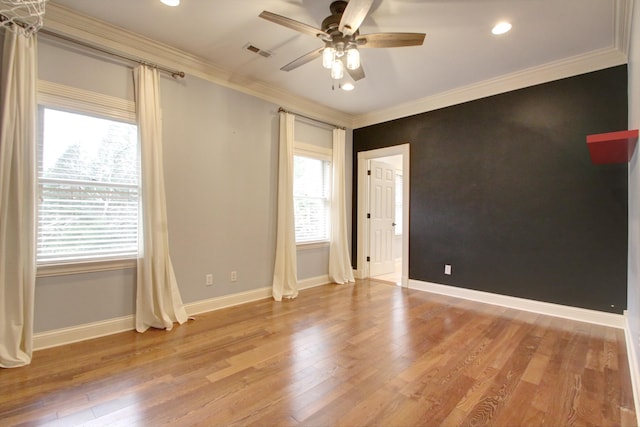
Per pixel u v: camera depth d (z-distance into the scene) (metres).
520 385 1.99
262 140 3.96
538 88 3.43
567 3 2.32
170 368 2.19
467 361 2.31
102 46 2.70
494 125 3.75
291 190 4.14
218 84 3.53
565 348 2.52
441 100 4.18
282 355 2.40
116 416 1.68
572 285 3.22
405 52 3.05
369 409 1.75
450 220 4.12
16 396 1.85
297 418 1.68
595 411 1.73
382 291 4.34
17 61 2.24
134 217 2.93
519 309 3.53
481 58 3.16
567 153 3.25
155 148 2.94
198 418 1.67
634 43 2.23
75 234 2.62
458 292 4.04
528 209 3.50
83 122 2.67
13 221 2.22
